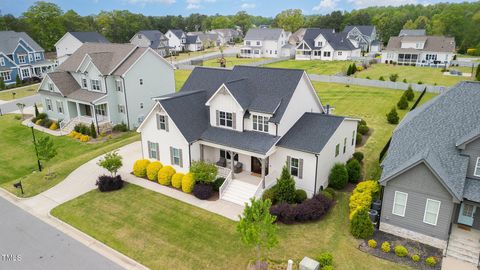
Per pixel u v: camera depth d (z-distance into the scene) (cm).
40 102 6056
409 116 2952
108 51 4756
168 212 2505
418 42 8238
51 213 2545
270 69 3069
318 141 2611
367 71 7619
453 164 2100
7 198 2838
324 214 2388
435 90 5488
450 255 1966
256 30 11312
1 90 7031
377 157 3347
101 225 2369
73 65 4838
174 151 2977
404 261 1922
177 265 1956
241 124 2845
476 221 2095
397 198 2122
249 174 2902
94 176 3152
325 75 6831
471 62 7850
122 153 3650
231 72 3303
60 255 2077
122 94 4419
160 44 12300
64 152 3888
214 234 2230
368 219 2125
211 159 3117
